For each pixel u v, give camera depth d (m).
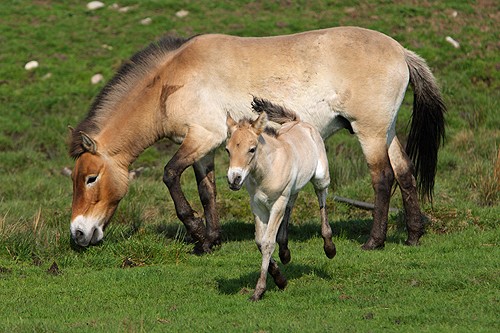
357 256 35.38
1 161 60.34
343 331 24.16
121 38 78.50
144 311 27.66
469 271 31.11
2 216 43.28
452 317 25.69
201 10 83.69
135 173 57.72
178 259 36.41
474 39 76.31
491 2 84.12
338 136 61.66
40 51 76.62
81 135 37.00
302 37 38.31
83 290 31.08
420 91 39.66
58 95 70.31
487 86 69.88
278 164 27.31
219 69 37.88
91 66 74.38
